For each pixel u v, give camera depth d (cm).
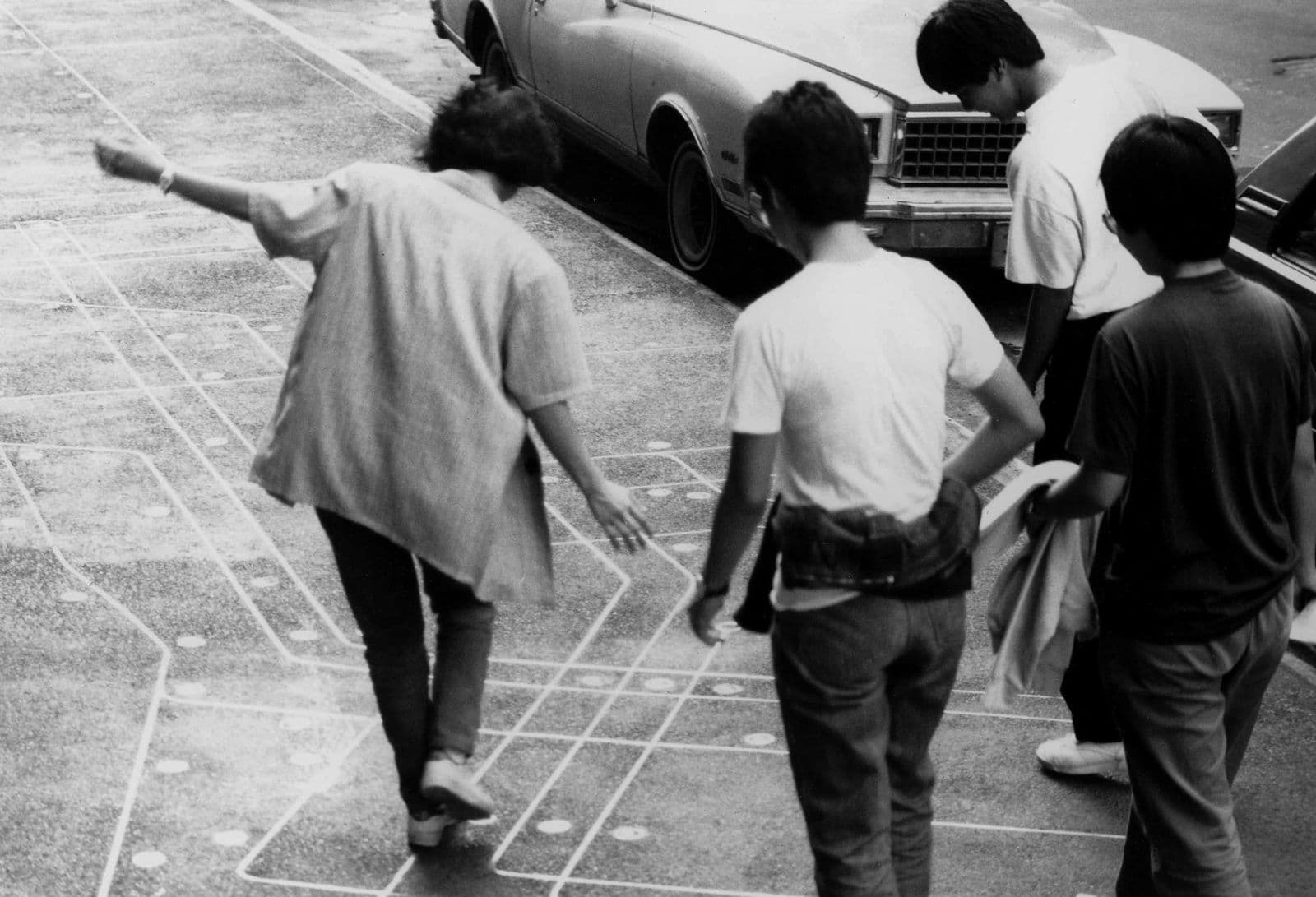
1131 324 367
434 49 1642
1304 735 548
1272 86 1514
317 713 538
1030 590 410
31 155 1212
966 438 791
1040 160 471
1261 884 472
